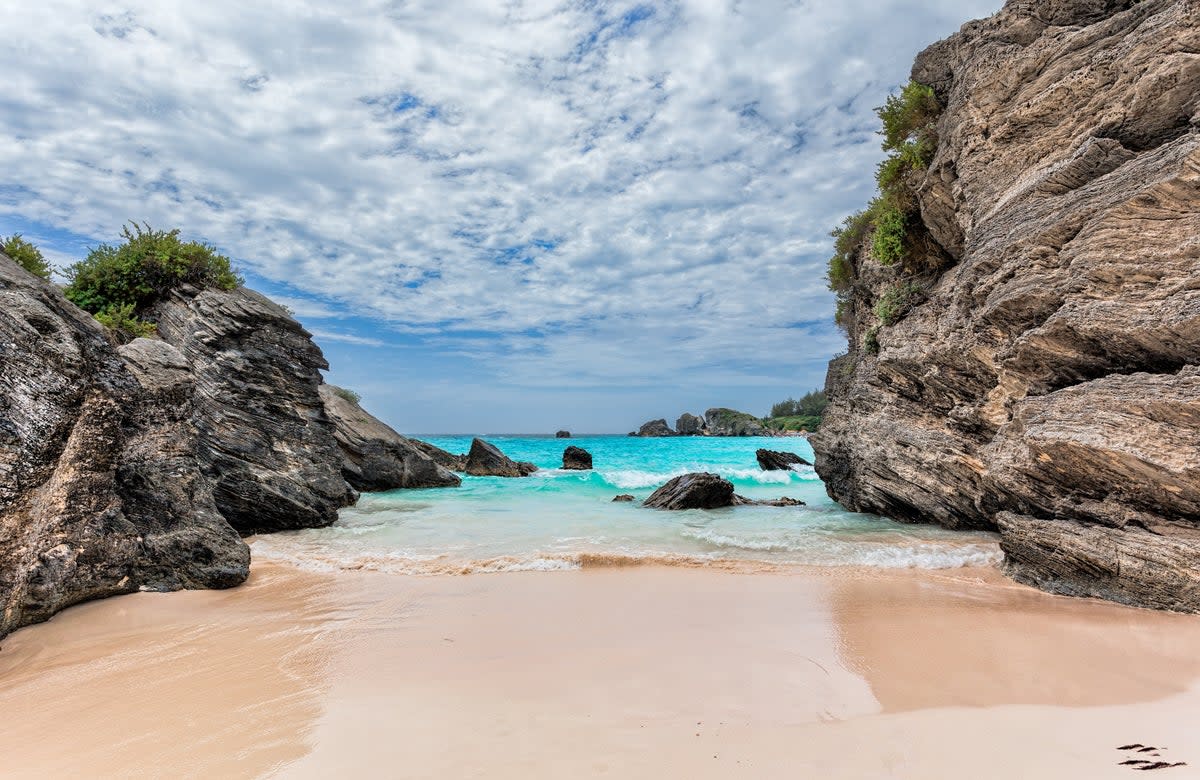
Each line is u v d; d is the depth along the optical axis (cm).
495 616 819
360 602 908
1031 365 1134
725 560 1186
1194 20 995
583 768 392
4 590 704
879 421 1788
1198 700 524
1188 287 886
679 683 562
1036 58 1245
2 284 828
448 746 429
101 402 891
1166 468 841
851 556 1222
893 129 1764
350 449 2756
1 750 442
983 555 1209
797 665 614
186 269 1883
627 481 3294
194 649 693
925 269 1811
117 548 891
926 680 571
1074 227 1066
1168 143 957
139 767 409
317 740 444
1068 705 511
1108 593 895
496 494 2611
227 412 1644
